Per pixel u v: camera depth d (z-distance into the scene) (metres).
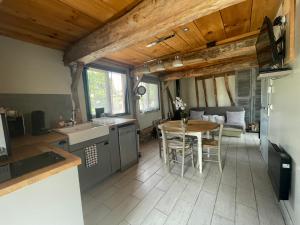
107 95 3.59
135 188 2.23
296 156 1.31
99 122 2.84
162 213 1.73
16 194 0.87
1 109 1.72
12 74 2.06
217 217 1.63
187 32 2.29
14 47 2.08
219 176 2.42
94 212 1.80
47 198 1.00
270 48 1.39
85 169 2.15
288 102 1.48
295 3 1.26
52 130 2.25
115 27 1.76
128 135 2.89
